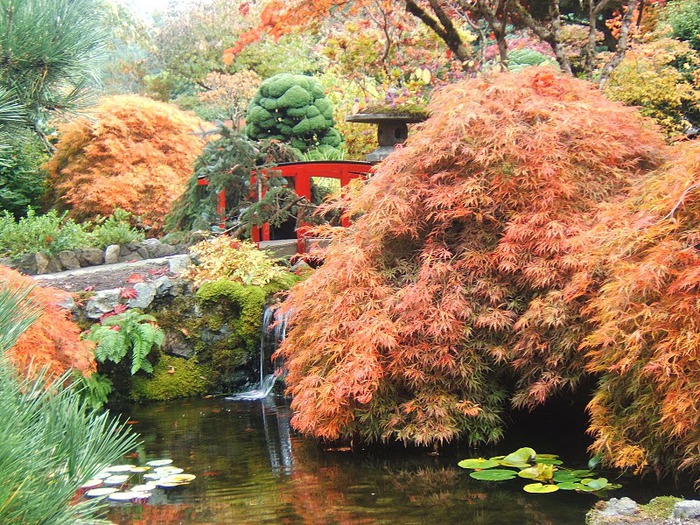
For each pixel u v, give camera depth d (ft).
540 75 16.89
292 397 21.67
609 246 13.78
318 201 29.99
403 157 16.29
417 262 16.38
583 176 15.61
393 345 14.78
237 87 57.67
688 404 11.58
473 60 28.71
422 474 13.65
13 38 9.17
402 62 35.55
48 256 27.55
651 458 12.72
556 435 15.97
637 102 30.71
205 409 20.47
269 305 23.30
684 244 12.44
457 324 15.07
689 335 11.73
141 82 67.26
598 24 38.17
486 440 15.43
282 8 28.25
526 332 14.69
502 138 15.26
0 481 4.98
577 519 11.10
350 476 13.69
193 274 24.18
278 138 40.47
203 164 28.37
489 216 15.43
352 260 16.20
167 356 22.82
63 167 35.70
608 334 12.66
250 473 14.05
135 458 15.29
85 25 9.79
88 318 22.35
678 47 31.83
